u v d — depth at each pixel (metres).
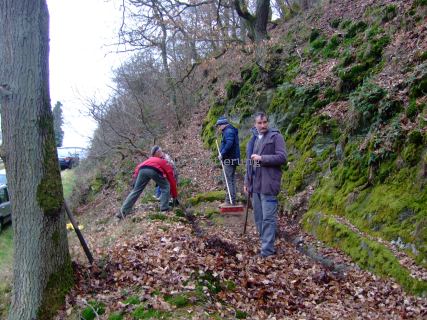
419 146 5.98
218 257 5.61
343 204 6.80
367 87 7.76
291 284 5.18
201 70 18.48
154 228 6.72
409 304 4.53
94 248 6.05
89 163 18.73
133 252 5.48
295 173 8.68
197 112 17.64
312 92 10.02
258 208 6.37
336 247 6.21
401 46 8.08
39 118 4.38
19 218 4.35
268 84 12.34
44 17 4.49
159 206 8.84
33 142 4.34
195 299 4.35
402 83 7.12
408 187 5.84
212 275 5.05
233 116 13.37
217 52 17.59
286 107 10.54
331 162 7.85
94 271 4.92
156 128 17.61
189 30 15.70
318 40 11.96
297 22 15.08
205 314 4.08
